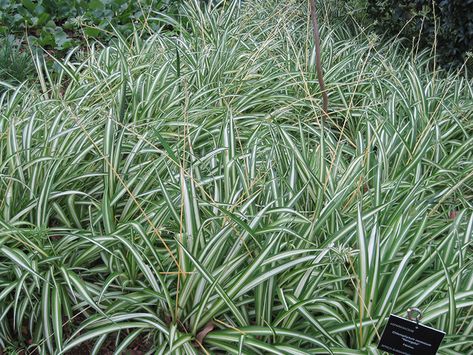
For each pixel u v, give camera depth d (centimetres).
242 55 491
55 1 586
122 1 603
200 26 530
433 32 538
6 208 305
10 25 559
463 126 421
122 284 287
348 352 255
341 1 612
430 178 356
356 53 526
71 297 295
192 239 276
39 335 282
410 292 277
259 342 254
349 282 298
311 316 258
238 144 397
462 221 335
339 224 310
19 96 401
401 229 292
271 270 267
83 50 559
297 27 552
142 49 498
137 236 305
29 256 287
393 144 390
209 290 260
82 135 350
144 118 399
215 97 441
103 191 341
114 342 296
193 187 281
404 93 454
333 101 463
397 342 246
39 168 321
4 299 289
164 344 263
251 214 305
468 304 262
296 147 345
